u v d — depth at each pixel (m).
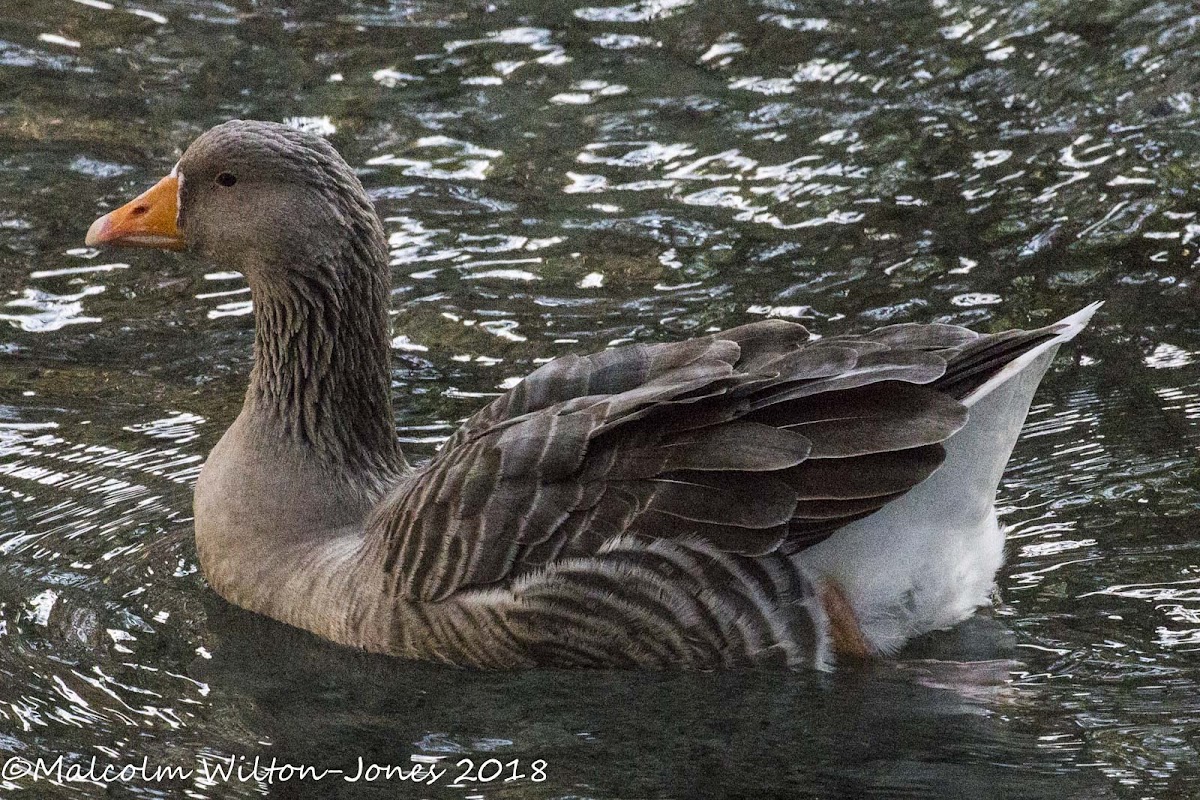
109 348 15.44
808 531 10.48
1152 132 18.38
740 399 10.56
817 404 10.51
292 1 22.03
